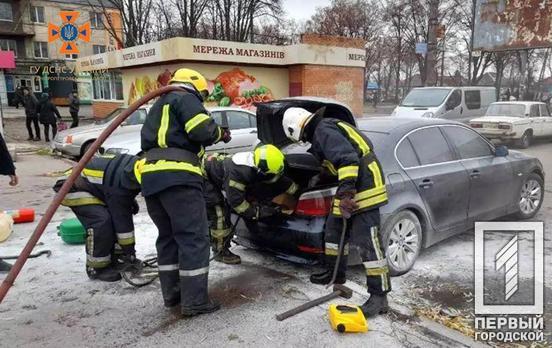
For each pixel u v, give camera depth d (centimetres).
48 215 299
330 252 364
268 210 386
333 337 305
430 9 2055
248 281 397
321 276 389
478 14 1986
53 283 397
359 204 326
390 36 4650
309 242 377
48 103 1525
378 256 328
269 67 1720
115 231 405
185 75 340
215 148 896
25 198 737
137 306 354
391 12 4188
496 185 514
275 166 344
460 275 412
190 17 3259
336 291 362
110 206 395
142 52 1655
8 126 2231
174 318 334
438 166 453
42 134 1848
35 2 4203
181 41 1461
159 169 319
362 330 309
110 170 383
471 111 1470
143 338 307
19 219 580
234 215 440
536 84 4441
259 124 415
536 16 1798
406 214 412
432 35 2058
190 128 314
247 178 365
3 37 4172
